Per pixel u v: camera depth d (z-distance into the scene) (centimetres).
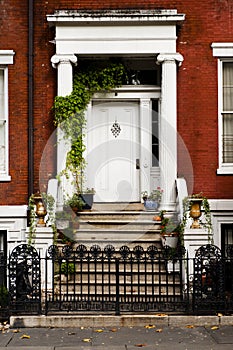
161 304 1096
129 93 1509
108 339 959
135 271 1234
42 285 1197
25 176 1445
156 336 974
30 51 1447
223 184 1438
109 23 1417
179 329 1017
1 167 1462
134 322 1041
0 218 1430
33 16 1452
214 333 988
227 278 1122
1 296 1094
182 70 1448
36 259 1076
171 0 1450
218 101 1446
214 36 1448
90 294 1145
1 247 1434
